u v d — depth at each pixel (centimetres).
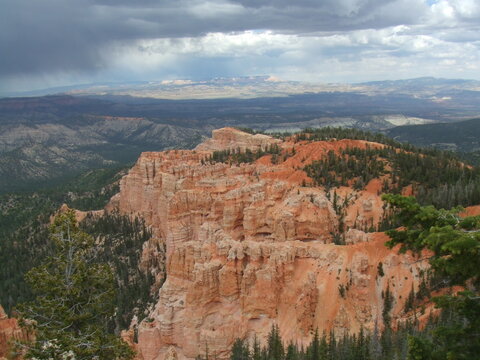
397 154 16900
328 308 9019
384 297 8800
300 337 8838
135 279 14800
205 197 14362
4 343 5631
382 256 9444
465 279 3186
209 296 9662
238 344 8706
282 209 13125
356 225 13212
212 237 10831
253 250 9750
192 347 9400
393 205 3522
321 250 9881
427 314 7725
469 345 3094
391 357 6762
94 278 4919
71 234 4872
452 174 14838
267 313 9394
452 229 3038
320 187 15238
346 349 7456
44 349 4469
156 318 10169
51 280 4609
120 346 4834
